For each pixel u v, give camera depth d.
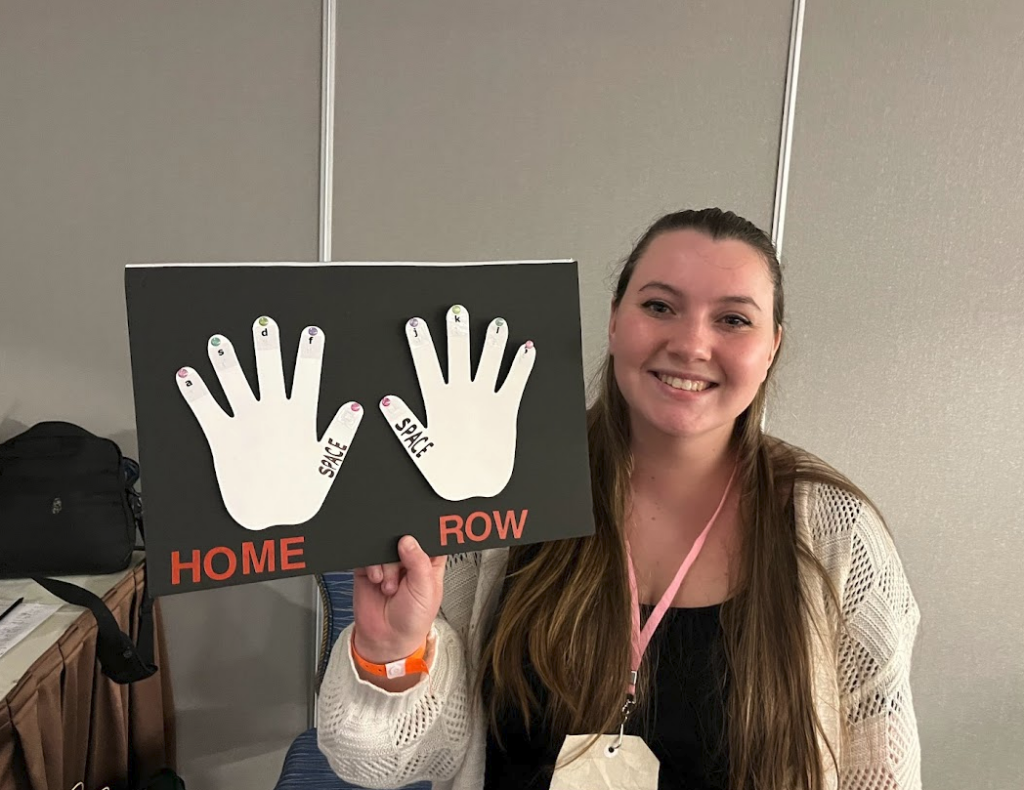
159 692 1.63
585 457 0.72
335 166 1.60
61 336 1.68
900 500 1.66
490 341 0.69
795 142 1.55
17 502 1.47
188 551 0.61
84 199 1.63
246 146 1.60
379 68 1.56
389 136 1.58
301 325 0.64
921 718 1.76
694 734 0.82
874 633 0.83
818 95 1.53
